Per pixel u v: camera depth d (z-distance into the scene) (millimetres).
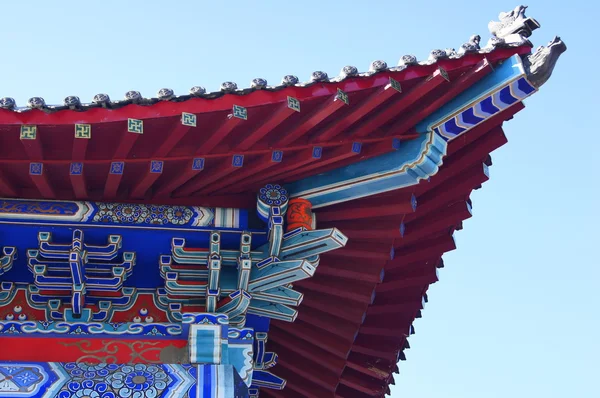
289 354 14359
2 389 10062
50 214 11148
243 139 10734
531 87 10656
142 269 11820
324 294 13406
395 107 10773
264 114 10461
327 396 14625
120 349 11031
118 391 10234
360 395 15234
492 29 11164
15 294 11531
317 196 11766
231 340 11352
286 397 15031
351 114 10680
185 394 10352
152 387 10336
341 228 12320
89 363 10742
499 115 11633
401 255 13422
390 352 14688
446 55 10516
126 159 10633
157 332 11227
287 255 11695
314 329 13844
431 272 13781
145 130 10320
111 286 11539
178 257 11547
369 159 11492
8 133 10016
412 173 11297
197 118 10266
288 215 11680
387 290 13961
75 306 11391
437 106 11031
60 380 10273
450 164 12211
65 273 11453
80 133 9828
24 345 10867
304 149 11086
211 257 11414
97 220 11250
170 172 11133
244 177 11375
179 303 11836
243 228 11617
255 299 12305
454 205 12773
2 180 10633
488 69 10711
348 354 14133
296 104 10211
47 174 10719
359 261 12805
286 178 11656
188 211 11578
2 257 11250
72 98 9828
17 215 11055
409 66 10500
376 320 14406
